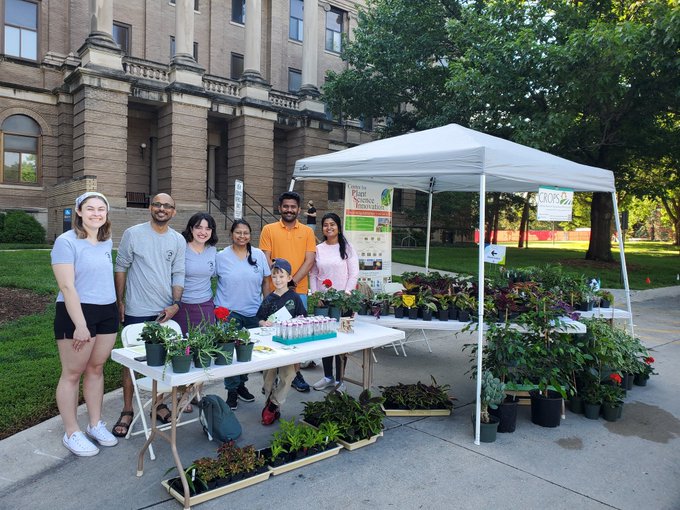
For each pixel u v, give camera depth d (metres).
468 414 5.03
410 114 24.34
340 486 3.55
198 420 4.59
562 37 15.91
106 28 20.59
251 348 3.62
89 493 3.41
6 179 21.62
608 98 15.14
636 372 5.78
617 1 16.83
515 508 3.31
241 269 5.09
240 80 25.20
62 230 20.98
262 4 29.08
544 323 4.94
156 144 24.59
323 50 31.08
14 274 11.40
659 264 24.27
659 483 3.70
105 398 5.20
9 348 6.57
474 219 30.75
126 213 20.38
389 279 7.52
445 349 7.55
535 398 4.80
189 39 22.97
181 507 3.26
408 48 21.20
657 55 13.45
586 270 18.64
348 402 4.48
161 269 4.41
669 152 19.31
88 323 3.84
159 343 3.42
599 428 4.75
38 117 21.98
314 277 6.11
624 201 28.09
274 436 3.98
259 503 3.31
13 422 4.47
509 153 4.91
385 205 7.48
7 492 3.41
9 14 21.67
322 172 5.96
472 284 6.36
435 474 3.76
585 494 3.52
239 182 9.09
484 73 16.30
